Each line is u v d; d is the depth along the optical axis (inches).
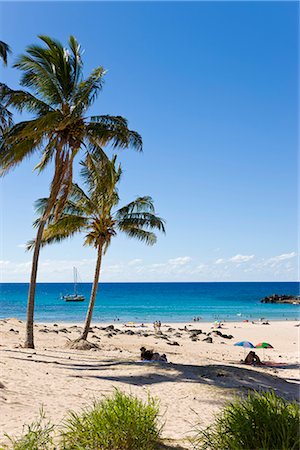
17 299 4185.5
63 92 756.0
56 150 740.7
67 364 556.7
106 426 203.0
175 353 927.0
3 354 580.7
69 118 708.0
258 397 213.3
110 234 904.9
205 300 4148.6
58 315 2384.4
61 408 322.7
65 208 870.4
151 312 2706.7
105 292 6259.8
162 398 393.7
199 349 1077.1
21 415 290.5
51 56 743.7
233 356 995.9
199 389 436.8
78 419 212.1
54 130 738.8
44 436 214.2
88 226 892.6
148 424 213.5
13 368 462.6
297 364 864.9
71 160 755.4
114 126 752.3
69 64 759.7
